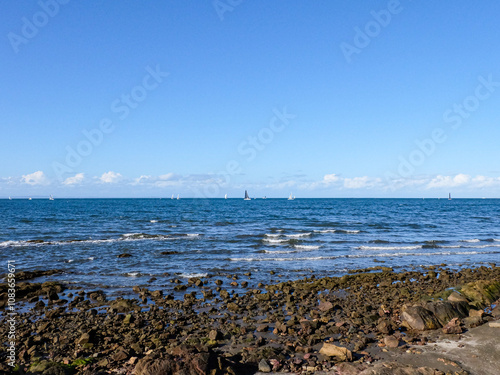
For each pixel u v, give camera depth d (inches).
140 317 464.8
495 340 340.8
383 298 563.2
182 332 415.5
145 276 745.0
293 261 928.3
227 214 2994.6
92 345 370.9
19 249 1061.8
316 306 529.3
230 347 359.9
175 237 1376.7
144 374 271.9
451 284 674.2
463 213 3376.0
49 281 674.8
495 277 737.6
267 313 491.8
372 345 353.4
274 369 301.6
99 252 1021.2
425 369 279.7
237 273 786.2
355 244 1228.5
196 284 674.8
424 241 1311.5
